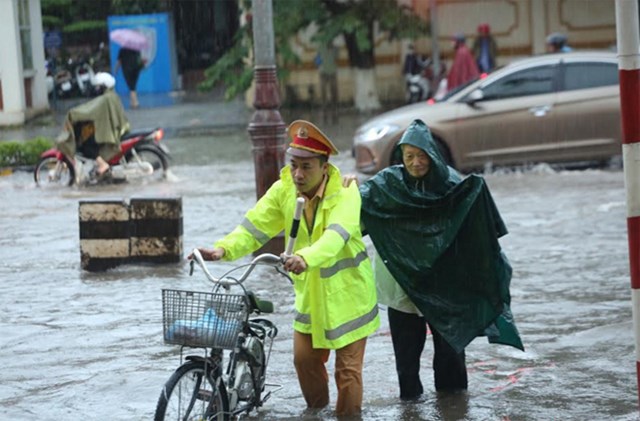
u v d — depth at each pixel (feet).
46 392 54.39
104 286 78.33
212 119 212.23
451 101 132.87
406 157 49.32
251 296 44.47
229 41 284.61
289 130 47.21
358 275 47.57
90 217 83.56
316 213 46.93
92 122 135.44
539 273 80.18
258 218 48.06
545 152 132.05
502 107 131.44
